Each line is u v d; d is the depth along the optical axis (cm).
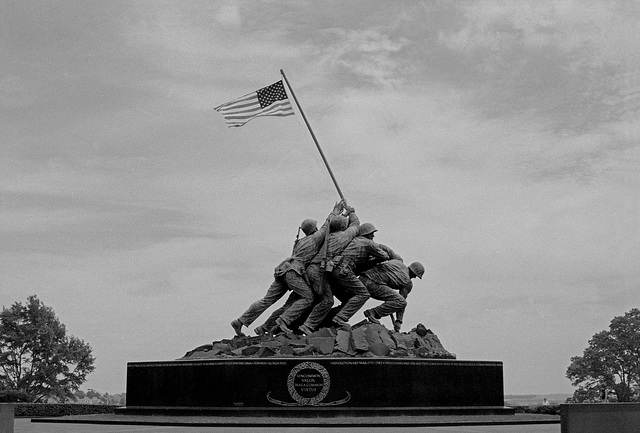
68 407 5375
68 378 8788
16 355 8600
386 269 4397
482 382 4006
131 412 3969
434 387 3862
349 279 4256
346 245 4300
